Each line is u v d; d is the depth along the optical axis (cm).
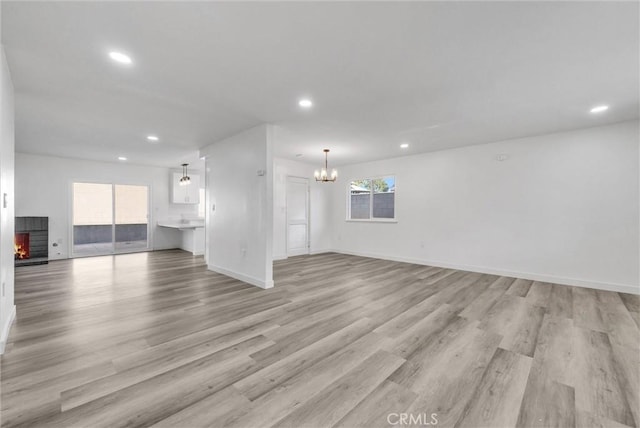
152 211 782
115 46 212
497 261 495
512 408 162
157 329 264
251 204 429
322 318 295
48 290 391
